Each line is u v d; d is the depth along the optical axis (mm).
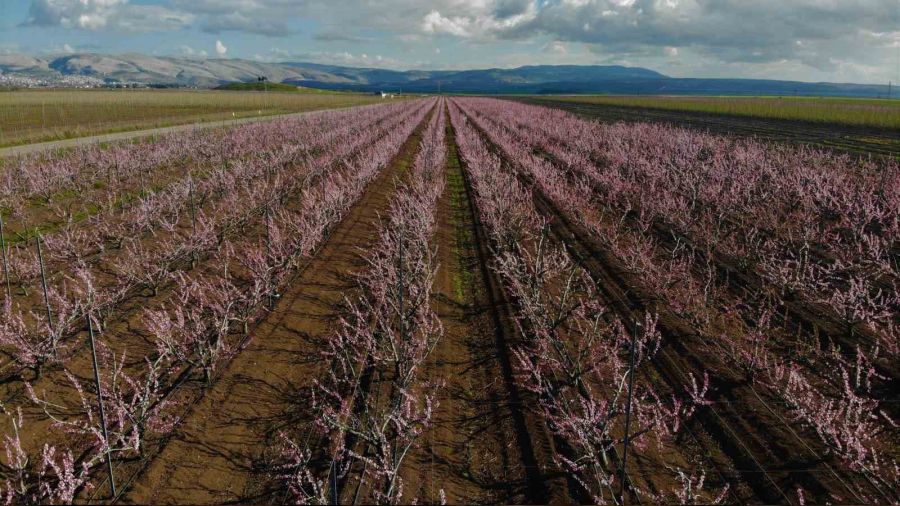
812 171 18703
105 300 9930
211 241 13266
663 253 14250
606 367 8742
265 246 13781
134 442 6496
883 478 6348
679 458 6910
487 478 6629
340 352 9203
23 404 7371
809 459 6742
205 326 8633
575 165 25188
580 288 12016
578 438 6887
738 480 6523
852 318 9516
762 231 15672
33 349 7832
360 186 18984
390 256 11352
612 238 14609
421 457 6867
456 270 13367
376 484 6363
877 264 12109
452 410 7914
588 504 6129
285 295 11094
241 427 7293
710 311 10703
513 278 10352
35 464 6438
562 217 17781
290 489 6219
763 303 10656
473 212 18844
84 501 5918
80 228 14703
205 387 7957
